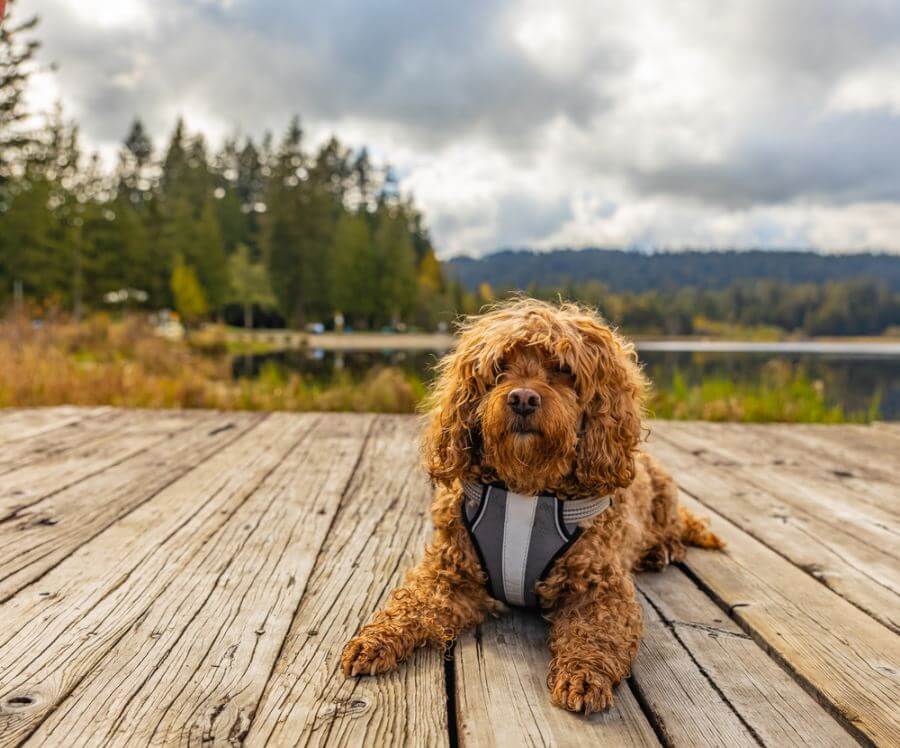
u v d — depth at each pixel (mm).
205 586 804
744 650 697
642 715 567
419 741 523
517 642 684
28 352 2818
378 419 1986
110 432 1705
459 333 798
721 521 1118
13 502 1098
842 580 881
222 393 2506
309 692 586
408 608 675
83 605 745
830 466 1527
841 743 542
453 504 715
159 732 525
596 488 708
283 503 1130
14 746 503
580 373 697
